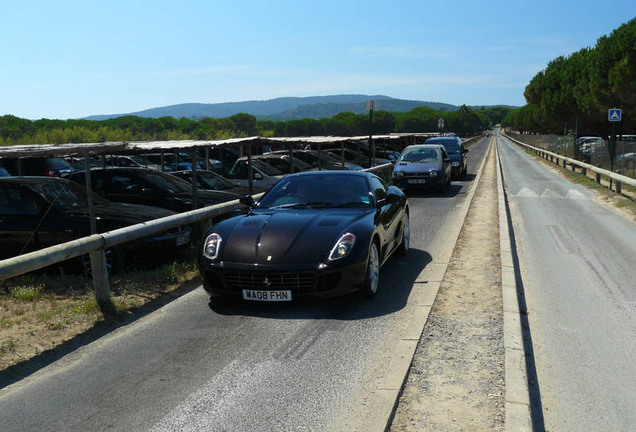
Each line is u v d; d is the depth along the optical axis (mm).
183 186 10438
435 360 4082
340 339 4613
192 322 5172
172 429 3211
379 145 29562
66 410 3482
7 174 16438
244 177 14664
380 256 6191
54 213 7219
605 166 22078
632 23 25672
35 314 5484
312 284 5254
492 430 3057
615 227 10523
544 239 9305
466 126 151750
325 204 6480
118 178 10203
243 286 5379
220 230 5855
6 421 3357
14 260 4664
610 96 27172
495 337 4516
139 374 4008
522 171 26594
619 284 6410
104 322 5230
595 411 3422
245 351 4398
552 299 5844
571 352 4379
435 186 16109
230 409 3432
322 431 3135
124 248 7086
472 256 7648
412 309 5371
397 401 3453
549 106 47719
